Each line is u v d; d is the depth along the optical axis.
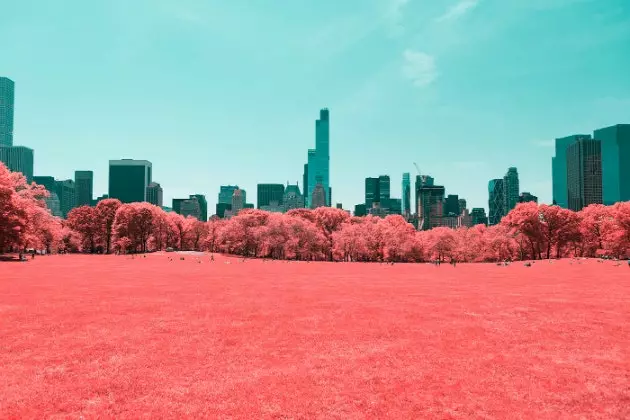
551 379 13.29
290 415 10.78
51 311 23.08
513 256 116.12
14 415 10.59
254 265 70.25
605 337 18.11
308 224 116.88
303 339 17.77
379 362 14.88
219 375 13.52
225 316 22.23
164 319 21.36
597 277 43.94
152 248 138.62
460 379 13.30
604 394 12.12
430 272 55.34
